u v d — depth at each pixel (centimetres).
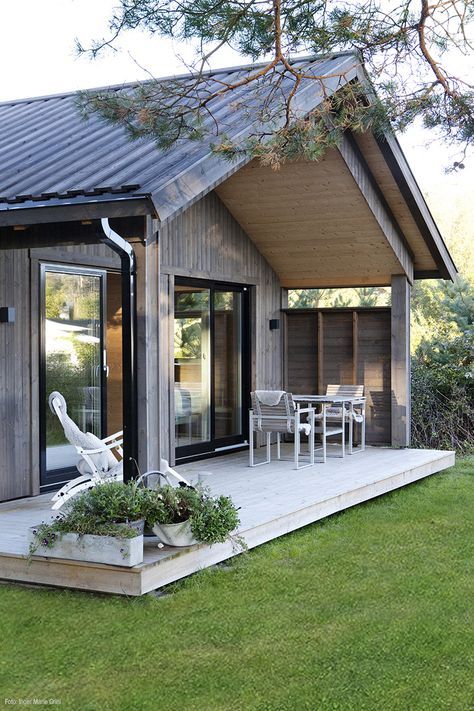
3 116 985
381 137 938
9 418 805
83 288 901
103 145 737
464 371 1419
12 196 618
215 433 1114
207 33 642
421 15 664
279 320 1230
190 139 670
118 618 514
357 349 1196
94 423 920
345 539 734
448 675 436
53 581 569
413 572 627
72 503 575
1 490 798
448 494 966
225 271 1105
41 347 841
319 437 1252
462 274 2603
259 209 1091
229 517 607
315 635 490
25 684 423
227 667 444
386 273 1163
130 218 601
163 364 981
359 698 408
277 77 856
